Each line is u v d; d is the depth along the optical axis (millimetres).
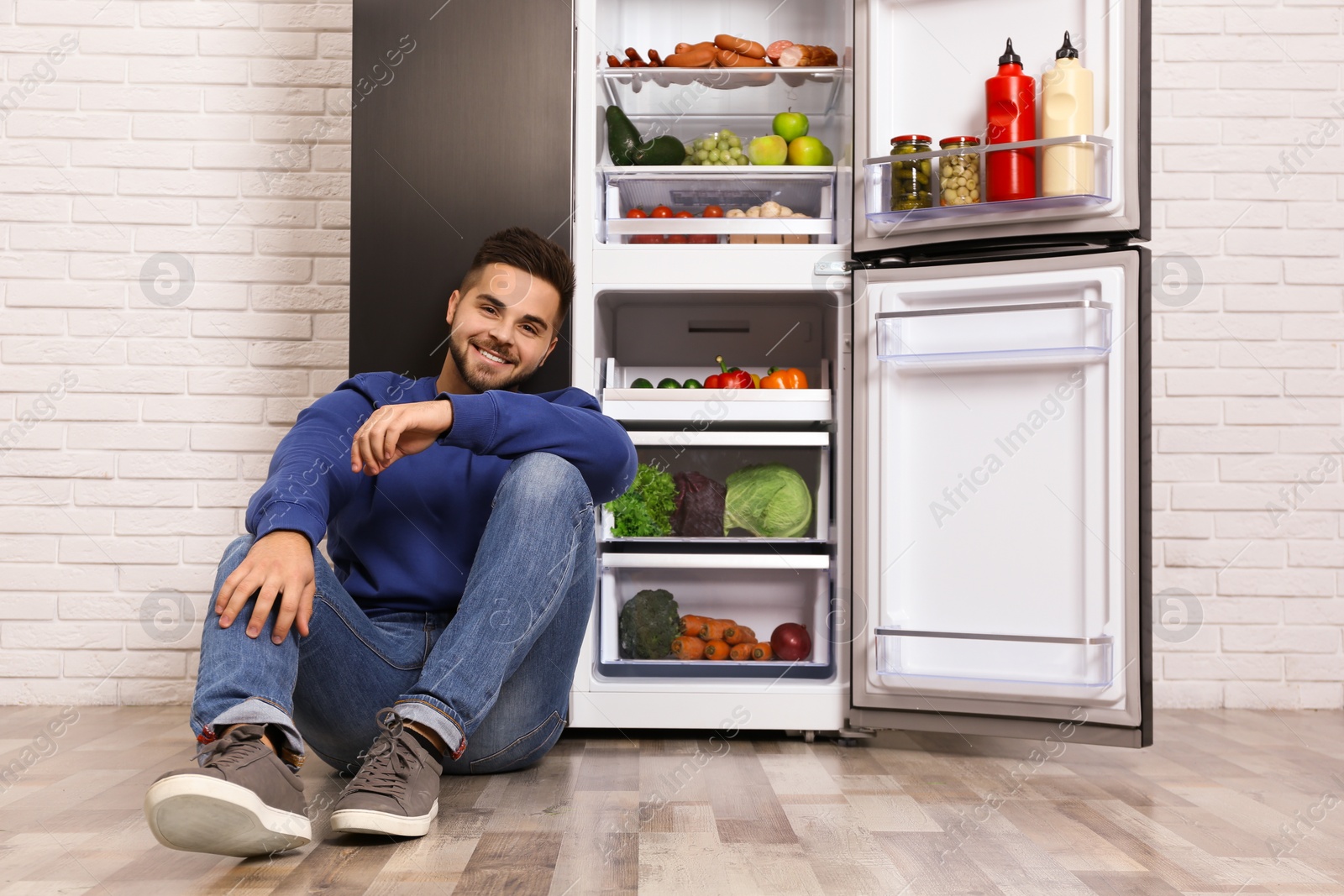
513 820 1295
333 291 2418
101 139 2414
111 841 1164
